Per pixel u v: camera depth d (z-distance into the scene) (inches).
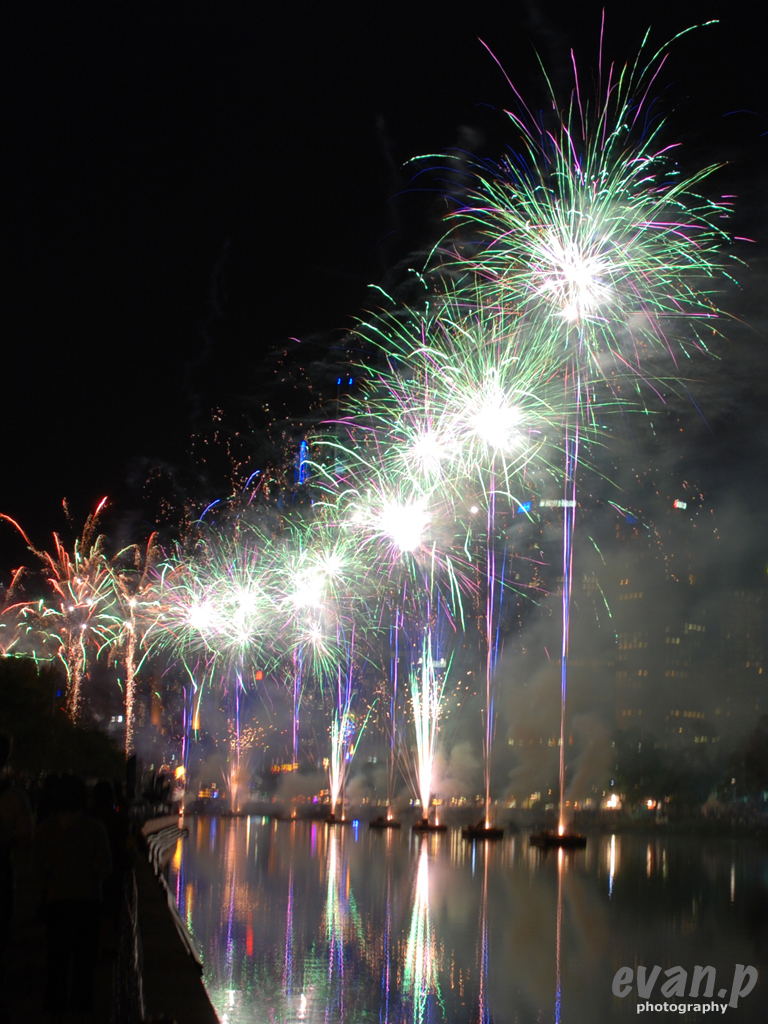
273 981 1151.6
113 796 753.6
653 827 6594.5
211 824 5462.6
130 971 394.3
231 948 1341.0
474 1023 1038.4
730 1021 1158.3
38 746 2203.5
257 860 2768.2
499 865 2866.6
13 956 724.7
